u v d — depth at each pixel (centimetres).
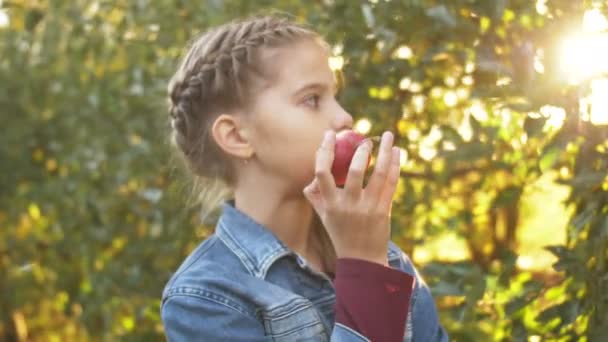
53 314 578
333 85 166
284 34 165
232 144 164
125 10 385
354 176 153
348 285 155
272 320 157
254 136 163
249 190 166
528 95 202
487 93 211
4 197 524
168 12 359
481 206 292
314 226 172
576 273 203
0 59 513
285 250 162
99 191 425
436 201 289
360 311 153
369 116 267
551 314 208
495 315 226
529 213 340
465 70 252
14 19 493
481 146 232
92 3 431
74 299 468
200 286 159
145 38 368
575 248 206
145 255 382
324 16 284
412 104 273
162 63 360
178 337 159
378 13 252
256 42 164
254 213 166
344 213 155
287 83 162
